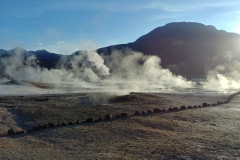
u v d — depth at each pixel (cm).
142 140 1019
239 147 892
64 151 905
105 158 803
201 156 802
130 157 811
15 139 1103
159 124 1290
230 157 790
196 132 1134
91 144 988
